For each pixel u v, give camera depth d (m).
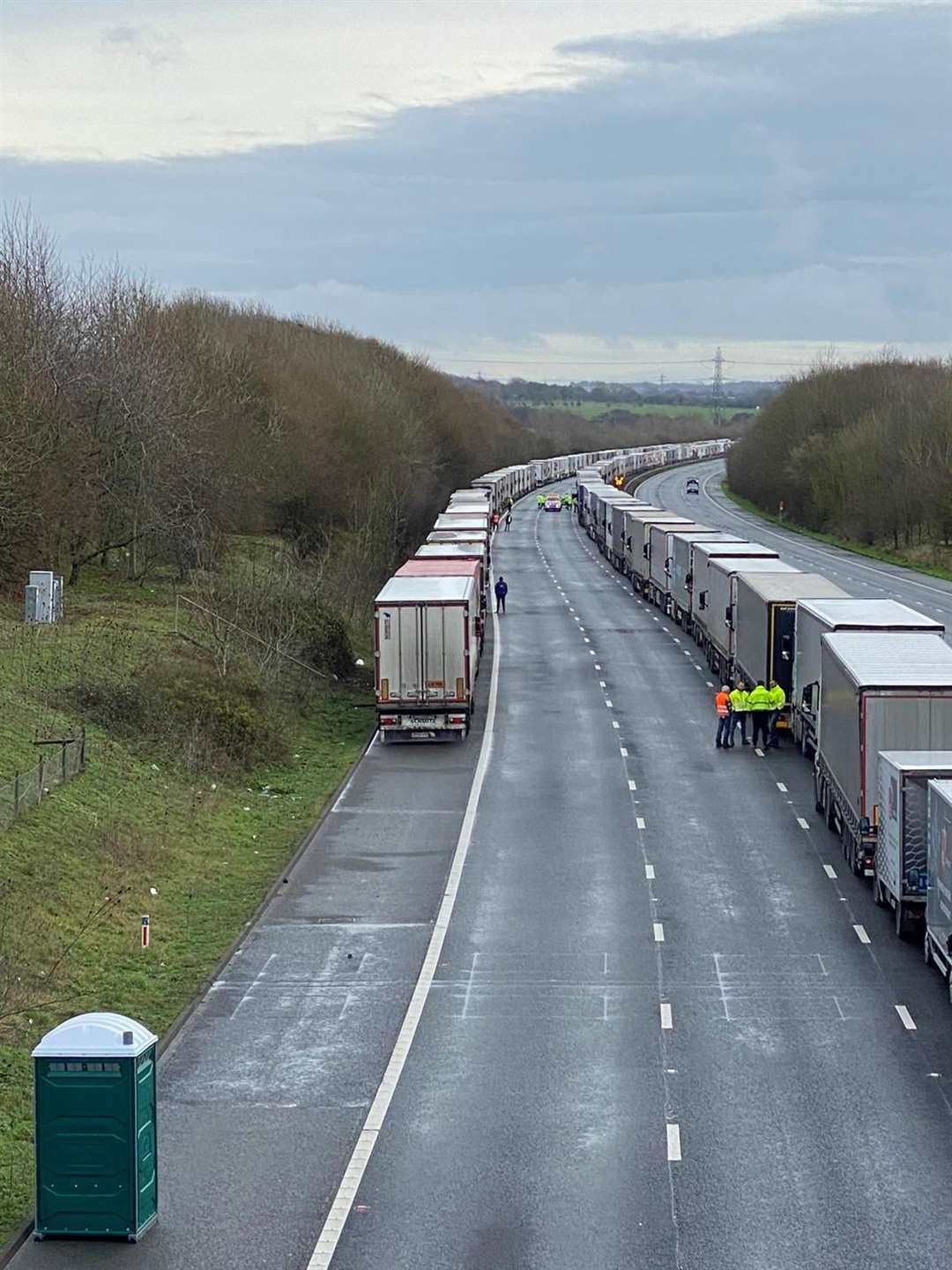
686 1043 28.11
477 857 41.91
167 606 73.62
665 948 33.94
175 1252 20.23
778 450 196.38
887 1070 26.80
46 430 69.12
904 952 33.59
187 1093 25.97
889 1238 20.50
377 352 177.38
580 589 116.81
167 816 44.62
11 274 77.94
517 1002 30.50
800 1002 30.38
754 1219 21.08
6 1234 20.70
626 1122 24.50
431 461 151.88
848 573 123.94
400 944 34.41
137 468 79.69
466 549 83.00
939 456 141.88
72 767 44.78
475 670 69.88
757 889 38.62
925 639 45.56
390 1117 24.80
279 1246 20.39
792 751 56.41
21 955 31.31
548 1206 21.48
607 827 45.16
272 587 74.94
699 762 54.34
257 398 105.19
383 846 43.28
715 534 97.19
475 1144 23.69
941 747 38.06
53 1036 20.58
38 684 52.62
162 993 31.14
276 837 45.09
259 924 36.03
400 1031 28.91
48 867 36.91
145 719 52.62
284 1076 26.72
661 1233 20.66
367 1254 20.14
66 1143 20.42
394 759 55.34
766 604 57.44
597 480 192.62
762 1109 25.03
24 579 71.19
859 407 191.12
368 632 86.19
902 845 33.97
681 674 74.69
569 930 35.28
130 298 94.19
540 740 58.34
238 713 55.47
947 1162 22.95
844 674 41.19
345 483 109.06
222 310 143.38
